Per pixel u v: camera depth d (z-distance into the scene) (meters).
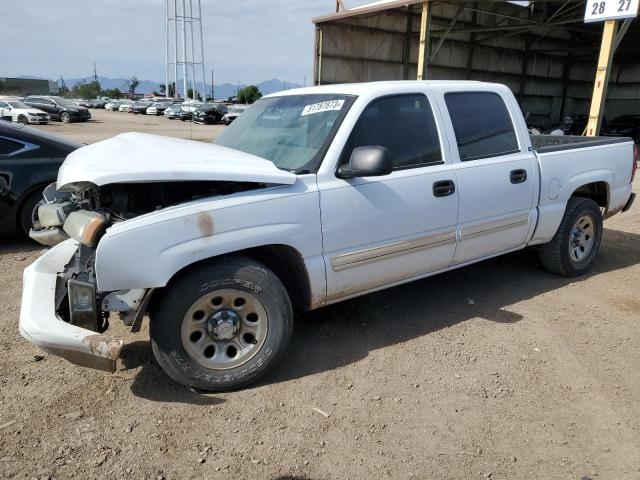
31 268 3.22
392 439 2.73
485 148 4.22
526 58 27.55
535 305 4.44
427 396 3.11
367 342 3.76
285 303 3.16
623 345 3.77
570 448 2.69
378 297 4.57
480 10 20.36
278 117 3.97
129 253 2.72
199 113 37.94
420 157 3.79
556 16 21.98
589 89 32.06
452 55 24.41
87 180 2.72
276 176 3.10
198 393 3.10
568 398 3.12
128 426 2.78
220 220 2.92
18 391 3.09
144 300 2.86
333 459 2.57
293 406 2.99
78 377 3.26
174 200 3.13
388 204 3.55
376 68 22.14
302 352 3.60
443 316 4.20
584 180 4.92
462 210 3.97
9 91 84.06
